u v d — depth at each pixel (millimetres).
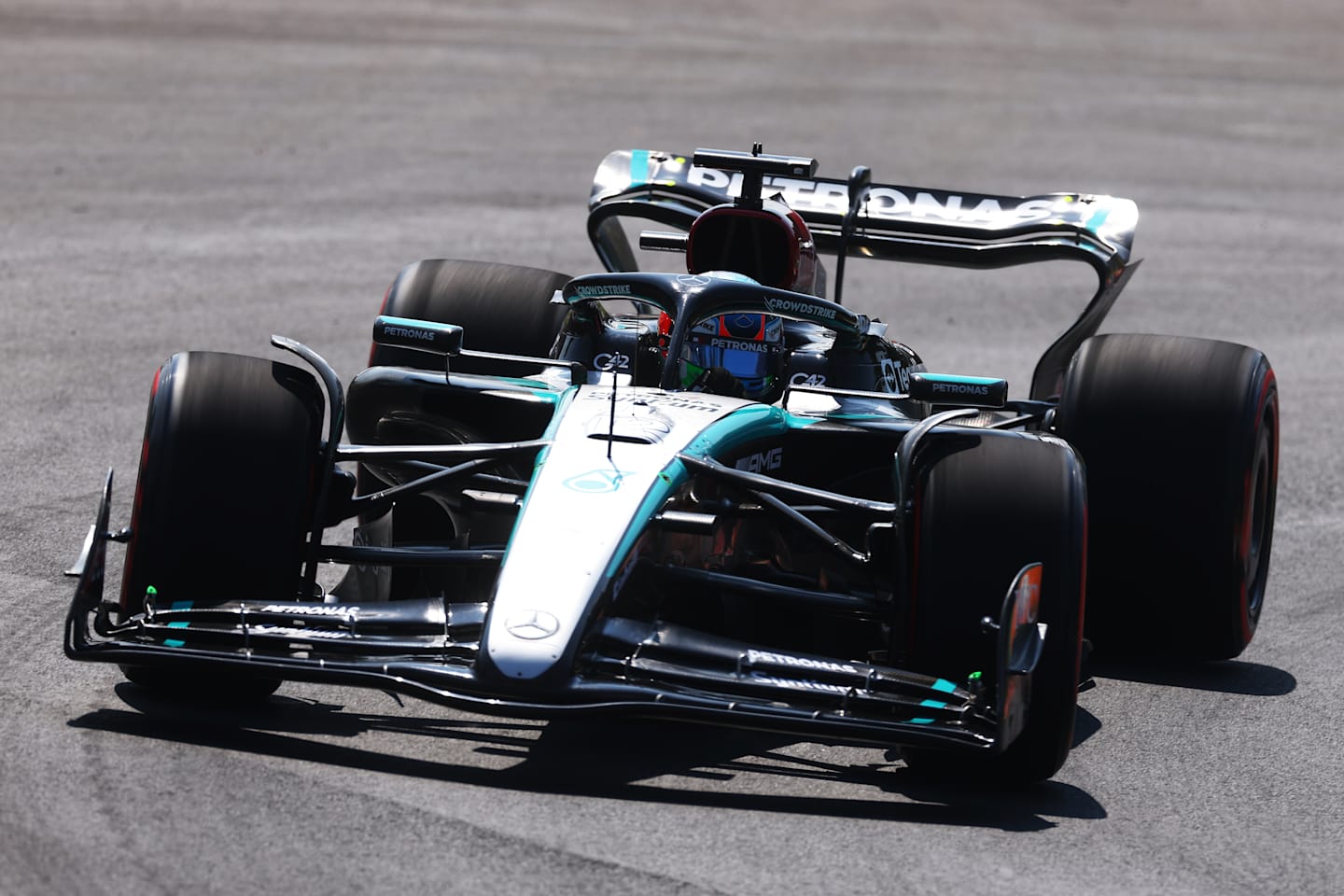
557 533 17781
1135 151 85562
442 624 17969
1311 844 17422
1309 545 30359
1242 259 61312
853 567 20547
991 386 20078
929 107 97875
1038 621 17938
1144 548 23109
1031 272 57531
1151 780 19141
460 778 17188
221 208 58281
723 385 22875
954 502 18453
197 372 19250
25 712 18266
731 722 16562
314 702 19562
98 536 17703
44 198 58000
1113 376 23438
